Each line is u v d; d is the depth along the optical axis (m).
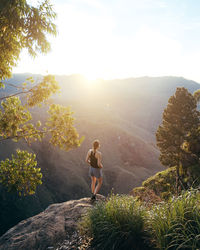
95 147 5.56
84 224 3.96
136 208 3.59
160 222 2.89
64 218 4.70
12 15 3.77
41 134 5.97
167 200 3.54
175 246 2.58
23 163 5.86
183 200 3.05
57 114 5.97
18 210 86.50
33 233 4.18
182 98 22.88
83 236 3.77
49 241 3.86
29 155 6.02
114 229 3.23
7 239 4.17
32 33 4.24
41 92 5.58
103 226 3.35
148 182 24.66
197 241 2.44
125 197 4.07
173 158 23.28
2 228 78.81
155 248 2.82
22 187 5.82
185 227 2.62
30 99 5.69
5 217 82.81
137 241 3.02
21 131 5.98
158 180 23.70
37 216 5.05
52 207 5.53
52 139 6.01
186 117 23.02
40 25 4.19
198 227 2.62
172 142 23.08
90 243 3.50
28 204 90.88
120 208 3.56
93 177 5.85
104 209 3.76
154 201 4.05
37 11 4.04
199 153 22.05
